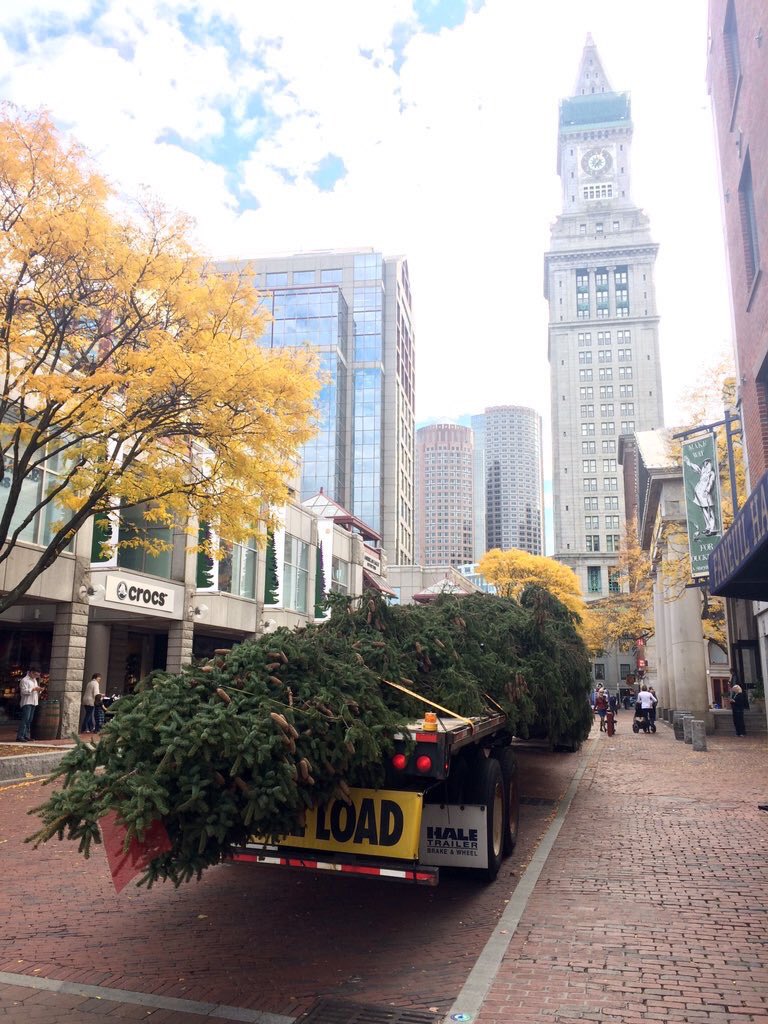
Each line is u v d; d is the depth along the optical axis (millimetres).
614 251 128500
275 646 5426
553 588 55312
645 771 15234
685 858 7656
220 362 12148
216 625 25547
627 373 123375
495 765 6840
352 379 110500
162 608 22344
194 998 4191
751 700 28266
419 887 6523
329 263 114562
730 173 15867
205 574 23969
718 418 28219
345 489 106562
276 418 13203
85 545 19125
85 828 4211
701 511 18500
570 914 5754
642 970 4629
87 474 13648
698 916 5703
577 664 12922
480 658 8539
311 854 5379
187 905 5969
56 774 4414
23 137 11297
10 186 11609
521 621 11266
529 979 4480
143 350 12414
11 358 13859
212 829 4223
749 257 15062
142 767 4254
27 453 12719
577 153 138750
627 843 8383
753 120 13484
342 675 5586
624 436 79625
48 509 18172
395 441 111312
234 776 4344
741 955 4883
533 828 9203
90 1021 3883
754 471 14969
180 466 14648
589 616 58125
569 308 128500
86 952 4895
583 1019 3963
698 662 28859
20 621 21484
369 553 49688
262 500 14484
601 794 12148
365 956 4871
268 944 5082
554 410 124188
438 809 6348
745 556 9453
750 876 6926
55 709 17844
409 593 68938
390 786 5578
